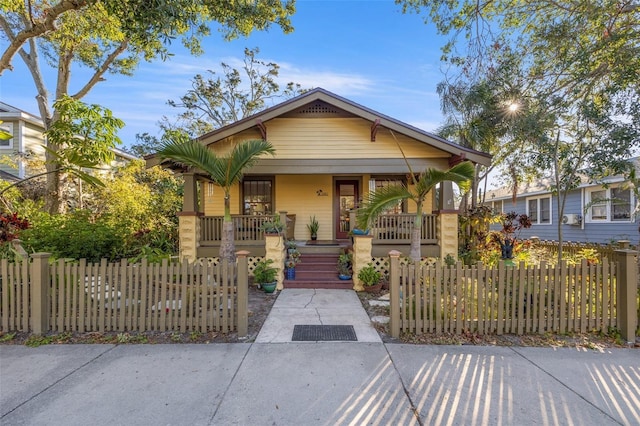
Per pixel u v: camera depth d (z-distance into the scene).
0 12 9.57
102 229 7.91
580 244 9.20
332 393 2.85
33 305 4.19
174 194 13.75
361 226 6.55
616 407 2.66
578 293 4.30
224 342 4.05
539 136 7.39
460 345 3.94
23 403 2.69
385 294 6.78
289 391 2.88
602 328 4.22
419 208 6.40
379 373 3.22
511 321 4.24
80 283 4.30
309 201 11.02
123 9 5.35
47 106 11.75
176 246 12.09
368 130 8.66
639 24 6.16
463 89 9.06
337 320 4.97
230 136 8.35
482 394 2.84
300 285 7.39
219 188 10.88
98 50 12.61
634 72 5.52
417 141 8.59
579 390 2.92
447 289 4.32
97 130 7.00
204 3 7.77
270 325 4.72
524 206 16.89
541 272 4.28
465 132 9.98
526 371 3.27
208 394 2.83
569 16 6.95
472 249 8.58
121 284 4.35
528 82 8.16
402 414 2.55
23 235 7.00
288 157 8.63
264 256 8.29
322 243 9.93
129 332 4.31
